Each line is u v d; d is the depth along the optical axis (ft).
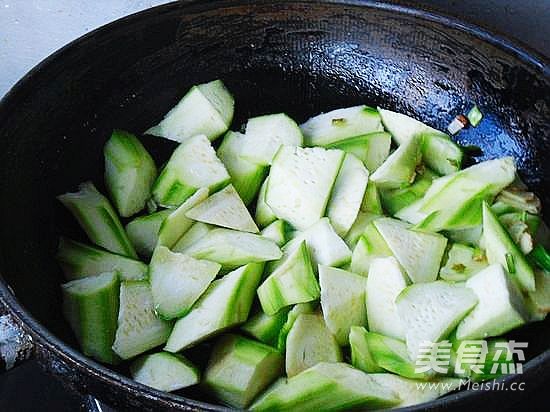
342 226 1.27
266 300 1.15
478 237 1.26
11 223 1.14
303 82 1.46
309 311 1.16
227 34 1.39
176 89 1.41
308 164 1.28
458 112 1.41
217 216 1.26
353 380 1.03
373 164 1.37
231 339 1.15
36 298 1.13
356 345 1.11
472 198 1.26
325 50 1.43
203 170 1.30
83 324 1.15
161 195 1.31
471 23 1.32
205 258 1.20
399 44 1.40
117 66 1.32
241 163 1.35
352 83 1.46
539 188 1.32
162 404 0.86
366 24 1.39
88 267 1.22
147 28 1.31
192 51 1.39
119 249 1.25
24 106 1.19
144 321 1.15
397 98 1.45
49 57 1.22
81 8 1.46
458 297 1.11
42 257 1.20
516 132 1.35
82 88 1.29
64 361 0.90
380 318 1.14
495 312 1.09
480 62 1.34
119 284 1.18
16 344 1.01
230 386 1.08
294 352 1.11
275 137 1.36
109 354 1.14
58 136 1.27
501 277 1.11
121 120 1.37
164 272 1.18
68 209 1.27
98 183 1.34
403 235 1.22
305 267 1.16
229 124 1.40
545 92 1.27
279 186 1.28
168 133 1.39
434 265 1.20
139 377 1.11
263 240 1.24
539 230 1.26
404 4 1.35
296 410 1.01
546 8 1.46
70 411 1.28
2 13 1.46
